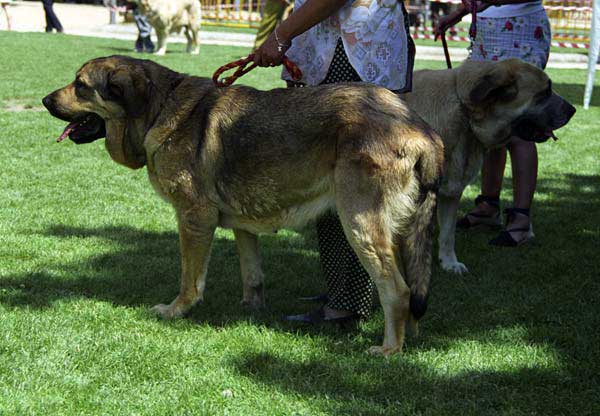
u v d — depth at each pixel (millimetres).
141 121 4098
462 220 6352
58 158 8023
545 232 6156
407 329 4016
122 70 4023
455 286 4898
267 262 5324
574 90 14844
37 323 3998
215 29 26172
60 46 18391
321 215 3830
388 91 3766
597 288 4848
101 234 5730
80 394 3281
